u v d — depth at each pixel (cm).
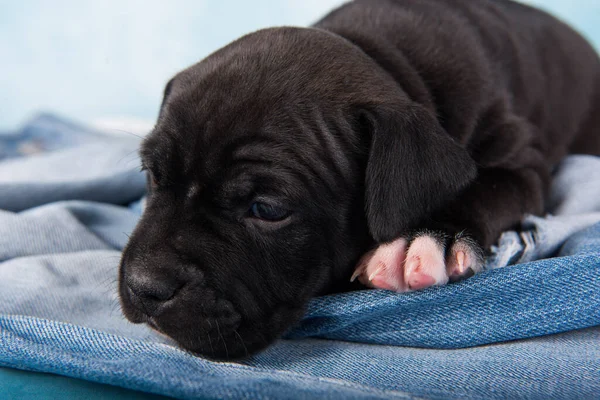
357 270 39
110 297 41
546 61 53
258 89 39
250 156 38
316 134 39
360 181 39
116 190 52
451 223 40
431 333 38
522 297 37
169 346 37
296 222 38
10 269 42
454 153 39
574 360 35
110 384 35
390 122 38
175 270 37
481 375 35
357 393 33
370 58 42
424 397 34
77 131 75
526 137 46
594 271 37
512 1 56
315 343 39
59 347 36
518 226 43
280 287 38
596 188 48
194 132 38
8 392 35
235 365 36
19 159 58
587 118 57
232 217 38
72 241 45
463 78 45
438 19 47
